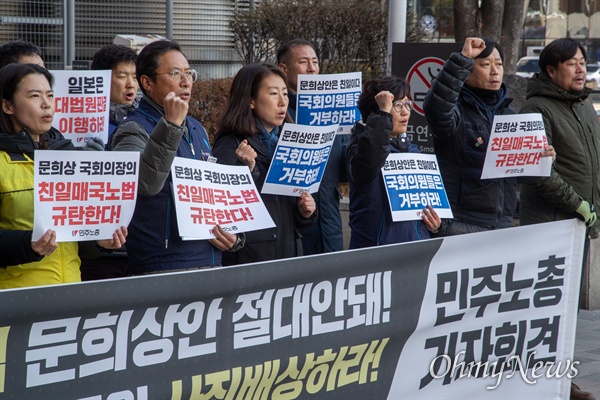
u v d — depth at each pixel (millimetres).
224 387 4562
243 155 5555
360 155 5918
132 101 7371
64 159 4293
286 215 5867
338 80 6922
